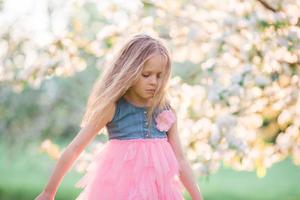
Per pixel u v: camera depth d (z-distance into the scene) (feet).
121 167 9.07
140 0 16.96
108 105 9.07
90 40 17.54
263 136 16.98
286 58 14.69
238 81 14.49
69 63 17.37
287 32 13.87
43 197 9.07
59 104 26.53
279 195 42.68
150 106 9.25
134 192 8.87
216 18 16.33
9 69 19.30
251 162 15.79
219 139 14.62
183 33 17.42
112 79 9.14
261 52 14.62
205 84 16.28
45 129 26.84
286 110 15.92
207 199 41.45
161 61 9.00
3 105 26.99
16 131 26.94
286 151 16.39
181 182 9.64
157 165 9.11
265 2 14.75
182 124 15.76
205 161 14.93
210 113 15.61
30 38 20.12
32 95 26.86
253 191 43.65
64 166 9.09
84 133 9.17
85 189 9.36
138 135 9.23
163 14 17.58
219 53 15.47
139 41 9.11
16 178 43.09
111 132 9.37
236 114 15.29
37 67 17.26
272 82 15.12
